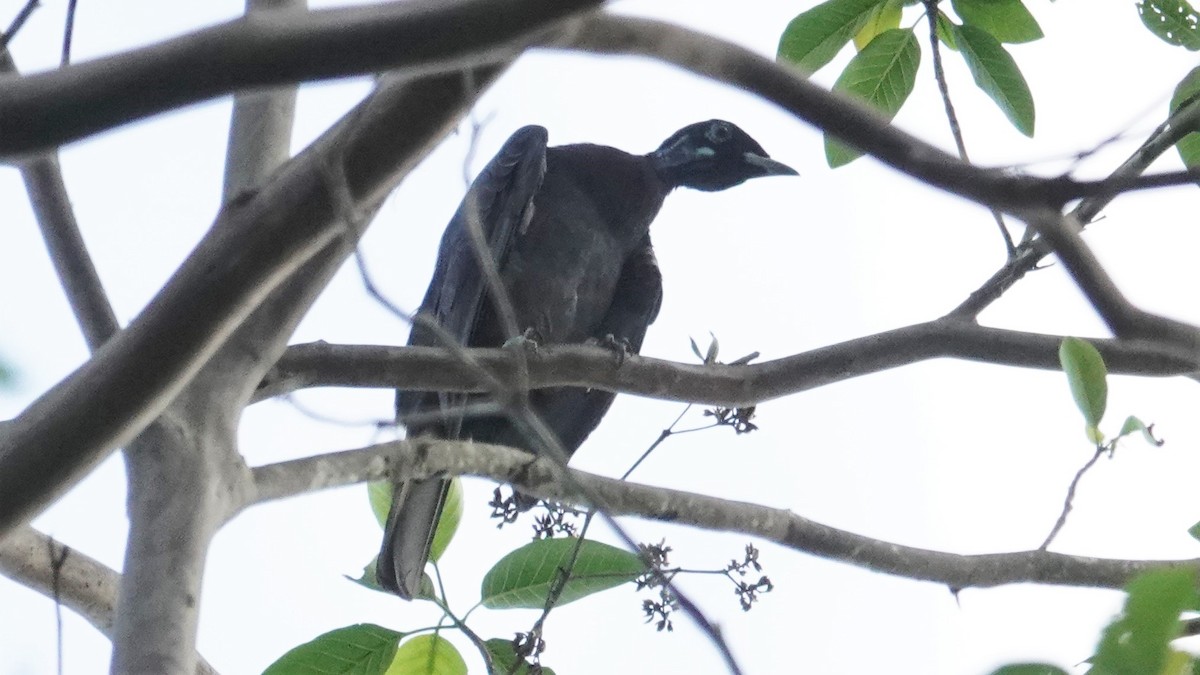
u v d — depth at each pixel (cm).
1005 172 420
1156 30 815
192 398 616
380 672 728
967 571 855
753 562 746
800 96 420
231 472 613
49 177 671
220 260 468
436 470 757
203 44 378
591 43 407
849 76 838
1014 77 827
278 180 474
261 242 466
